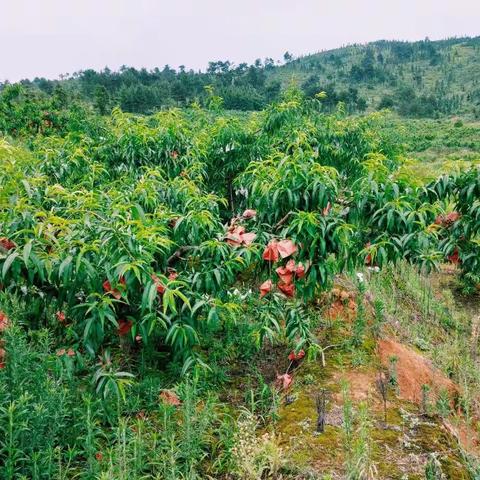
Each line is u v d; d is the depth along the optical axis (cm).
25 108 1360
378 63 13825
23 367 256
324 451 261
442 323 524
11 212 251
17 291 269
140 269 244
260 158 559
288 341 372
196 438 250
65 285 236
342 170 684
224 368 348
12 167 295
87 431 245
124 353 320
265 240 315
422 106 8131
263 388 312
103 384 263
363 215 331
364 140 745
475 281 641
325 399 306
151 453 247
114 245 243
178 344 282
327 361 349
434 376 369
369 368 343
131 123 514
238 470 244
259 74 11075
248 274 439
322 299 417
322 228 296
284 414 296
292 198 306
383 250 311
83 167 478
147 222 286
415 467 254
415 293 566
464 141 4562
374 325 391
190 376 309
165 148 502
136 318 282
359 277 464
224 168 566
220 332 384
